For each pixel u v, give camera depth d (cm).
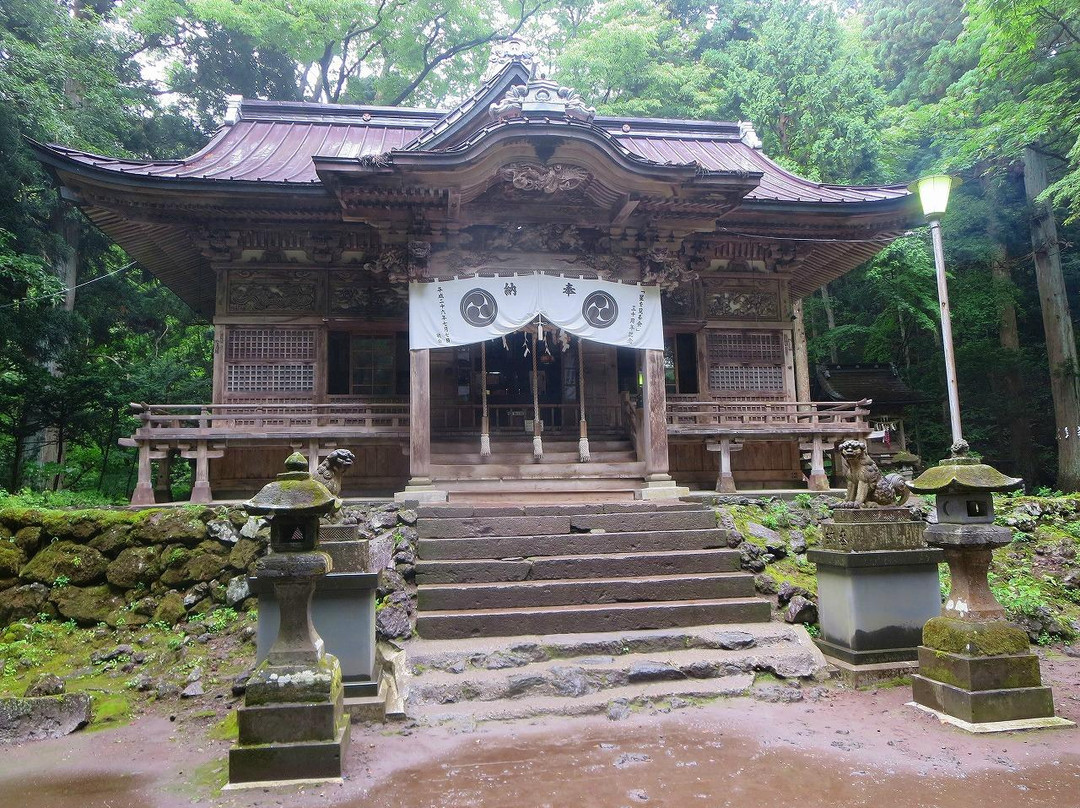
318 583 559
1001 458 2352
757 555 824
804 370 1900
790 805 400
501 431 1406
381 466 1227
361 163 967
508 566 765
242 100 1611
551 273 1124
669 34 2827
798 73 2130
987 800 401
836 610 660
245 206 1145
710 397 1386
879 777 434
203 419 1058
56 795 434
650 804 405
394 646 652
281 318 1262
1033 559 933
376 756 480
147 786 446
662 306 1388
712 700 585
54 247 1752
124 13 2330
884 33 2653
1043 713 526
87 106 1909
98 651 709
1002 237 2281
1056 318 2069
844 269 1565
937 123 2220
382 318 1283
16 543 809
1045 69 1959
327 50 2772
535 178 1032
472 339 1093
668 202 1102
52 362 1827
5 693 634
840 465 1335
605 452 1263
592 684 598
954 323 2261
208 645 695
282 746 447
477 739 509
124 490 2030
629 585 739
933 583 656
